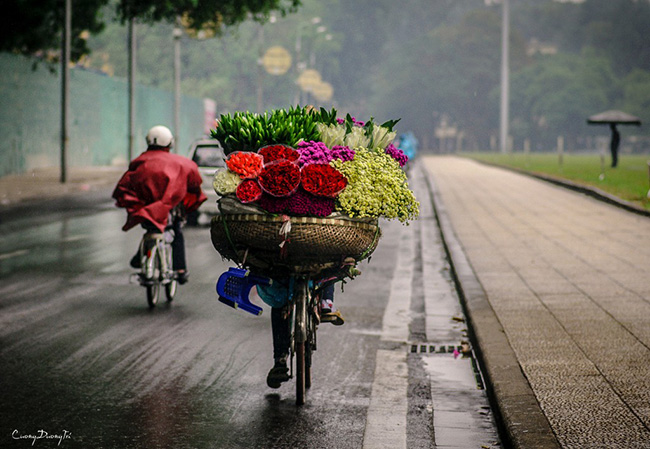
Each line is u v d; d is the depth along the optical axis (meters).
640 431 6.12
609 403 6.79
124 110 63.38
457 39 159.12
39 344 9.68
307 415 7.23
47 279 14.14
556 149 157.75
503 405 6.78
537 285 12.70
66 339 9.94
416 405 7.55
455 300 12.87
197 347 9.62
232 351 9.45
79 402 7.55
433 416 7.23
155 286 12.04
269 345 9.76
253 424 6.99
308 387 8.05
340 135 7.35
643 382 7.37
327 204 7.04
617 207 26.42
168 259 12.28
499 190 35.78
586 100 151.50
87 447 6.44
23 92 45.38
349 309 12.08
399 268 16.36
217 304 12.22
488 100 157.00
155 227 11.46
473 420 7.13
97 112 58.00
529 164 62.72
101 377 8.35
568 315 10.39
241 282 7.57
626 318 10.16
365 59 170.88
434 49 159.38
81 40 45.00
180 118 76.94
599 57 168.38
